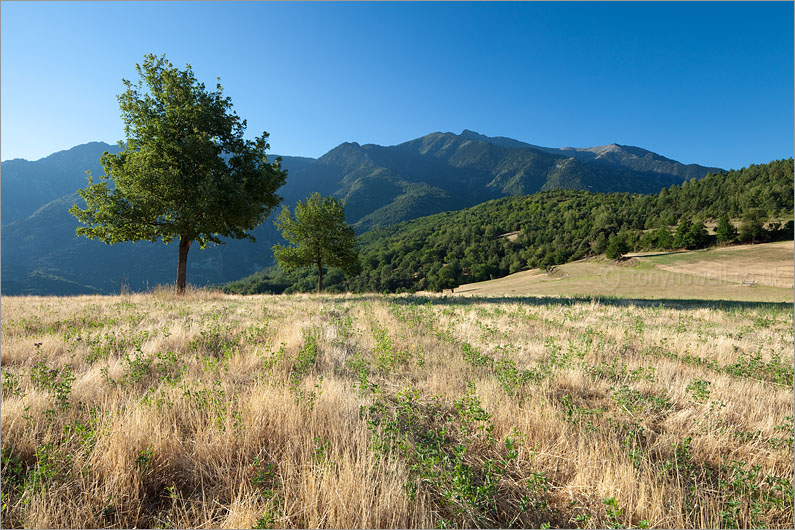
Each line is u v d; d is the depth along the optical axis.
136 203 18.16
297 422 3.90
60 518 2.75
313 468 3.14
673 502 3.00
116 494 2.93
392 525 2.70
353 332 8.93
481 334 9.02
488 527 2.80
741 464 3.46
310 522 2.66
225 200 18.92
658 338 9.00
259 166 22.02
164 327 8.73
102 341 7.49
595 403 4.90
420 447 3.36
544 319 11.62
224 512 2.92
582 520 2.83
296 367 5.98
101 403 4.45
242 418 3.92
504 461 3.37
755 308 17.38
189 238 20.48
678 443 3.81
